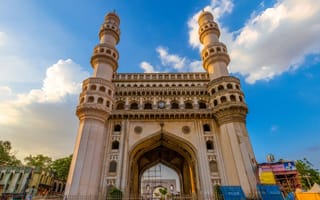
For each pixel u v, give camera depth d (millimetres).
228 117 30531
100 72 35969
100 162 28625
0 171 38094
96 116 30344
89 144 28000
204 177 27875
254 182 25344
